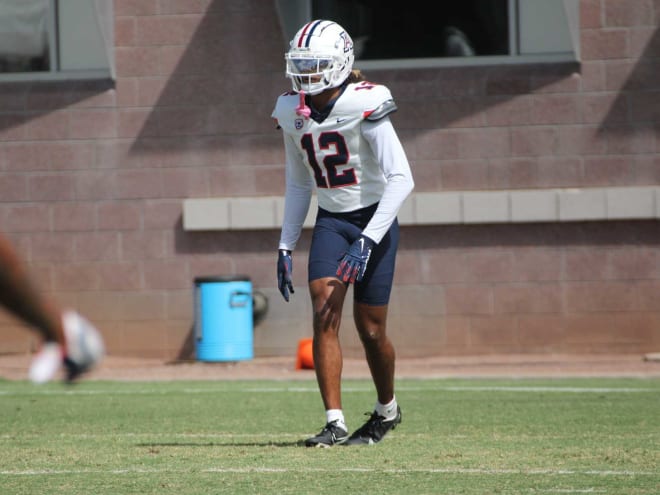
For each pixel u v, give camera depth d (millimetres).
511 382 38438
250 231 49938
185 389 36656
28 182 50562
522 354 48875
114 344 50406
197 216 49469
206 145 49969
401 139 49188
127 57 50156
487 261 48969
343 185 19562
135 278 50312
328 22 19453
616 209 47938
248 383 39344
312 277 19844
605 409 28438
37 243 50531
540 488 15250
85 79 50438
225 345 48188
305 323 49875
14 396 34500
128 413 28859
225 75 49844
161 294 50250
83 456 19516
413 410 28578
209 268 50125
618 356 48250
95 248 50375
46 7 50625
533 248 48781
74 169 50344
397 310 49438
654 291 48344
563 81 48469
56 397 33938
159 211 50188
